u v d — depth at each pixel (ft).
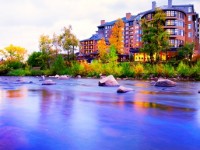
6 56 343.46
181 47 242.78
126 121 27.48
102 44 256.32
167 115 31.07
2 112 32.32
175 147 18.67
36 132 22.53
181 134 22.22
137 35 414.00
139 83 100.68
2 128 23.86
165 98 49.55
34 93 58.49
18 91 63.67
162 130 23.59
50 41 238.07
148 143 19.57
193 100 46.55
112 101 44.45
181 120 28.12
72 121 27.20
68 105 39.11
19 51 346.54
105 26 497.87
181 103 42.47
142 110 34.83
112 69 160.35
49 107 36.88
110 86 82.94
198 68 138.72
